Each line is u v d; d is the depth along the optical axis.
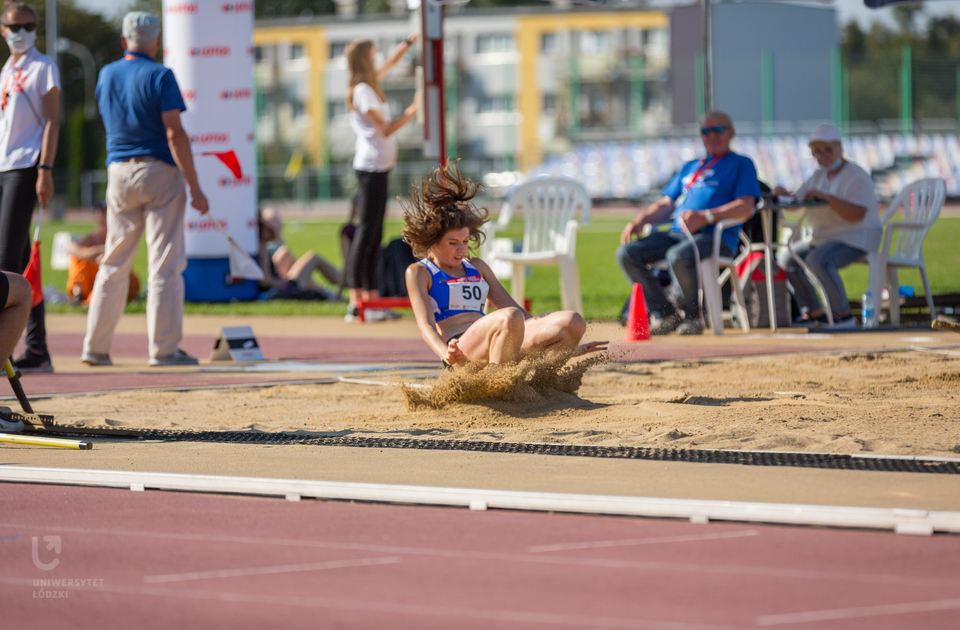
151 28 15.88
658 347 16.98
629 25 121.19
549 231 21.70
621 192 93.62
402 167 102.50
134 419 10.75
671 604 4.79
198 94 26.86
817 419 9.44
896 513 6.03
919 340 17.30
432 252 11.19
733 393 11.62
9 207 15.09
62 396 12.63
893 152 79.50
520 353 10.89
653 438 8.77
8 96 15.04
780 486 7.00
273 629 4.53
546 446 8.48
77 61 122.56
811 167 82.50
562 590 5.01
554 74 122.06
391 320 23.94
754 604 4.76
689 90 92.06
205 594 5.01
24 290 9.73
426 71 18.80
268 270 29.05
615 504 6.47
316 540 5.94
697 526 6.20
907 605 4.71
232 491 7.21
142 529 6.22
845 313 19.69
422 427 9.76
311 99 125.62
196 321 24.23
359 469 7.80
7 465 8.13
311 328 22.36
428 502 6.81
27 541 5.97
